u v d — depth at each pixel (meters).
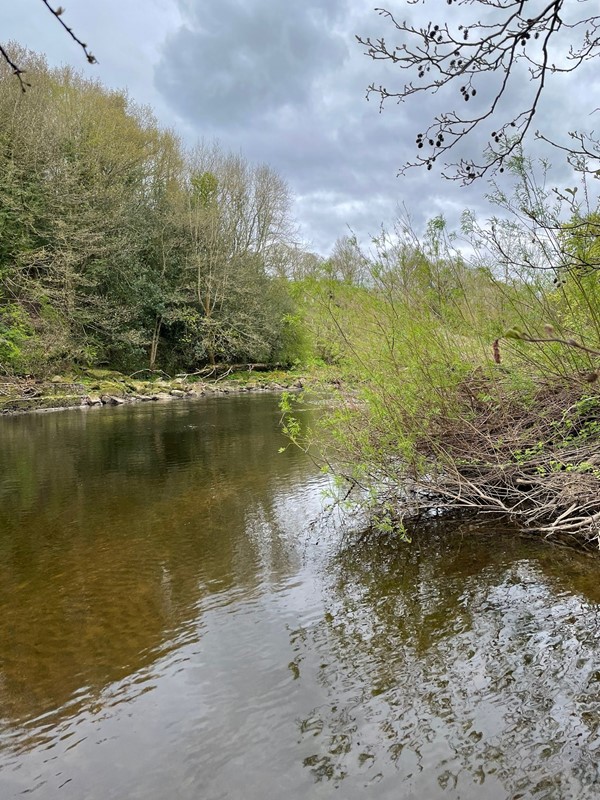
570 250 3.78
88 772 2.15
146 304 24.52
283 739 2.27
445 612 3.24
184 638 3.13
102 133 23.03
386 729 2.29
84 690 2.69
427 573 3.83
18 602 3.70
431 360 5.05
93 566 4.29
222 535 4.89
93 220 21.17
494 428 5.21
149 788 2.05
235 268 28.34
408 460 5.00
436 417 5.14
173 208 27.17
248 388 23.97
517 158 3.99
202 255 27.33
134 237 23.98
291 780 2.05
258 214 30.52
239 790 2.02
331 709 2.44
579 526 4.30
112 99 25.77
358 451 5.16
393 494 5.24
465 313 5.12
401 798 1.95
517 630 2.99
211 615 3.40
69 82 24.50
